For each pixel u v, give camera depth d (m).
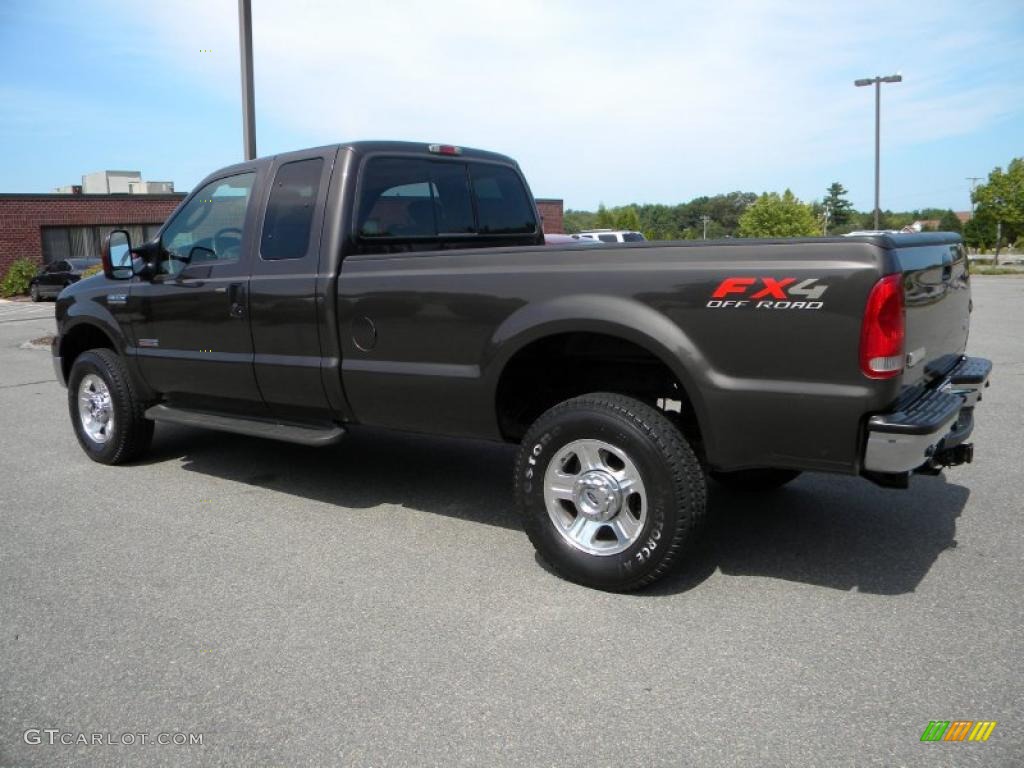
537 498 3.90
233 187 5.20
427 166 5.24
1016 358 10.23
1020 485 5.21
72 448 6.77
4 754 2.69
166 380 5.68
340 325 4.61
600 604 3.67
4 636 3.47
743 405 3.43
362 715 2.86
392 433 7.03
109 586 3.95
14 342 15.37
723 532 4.50
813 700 2.88
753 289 3.35
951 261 3.95
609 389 4.38
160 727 2.82
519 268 3.94
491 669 3.13
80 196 31.22
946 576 3.88
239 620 3.58
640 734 2.71
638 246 3.64
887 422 3.20
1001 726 2.72
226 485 5.59
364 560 4.23
